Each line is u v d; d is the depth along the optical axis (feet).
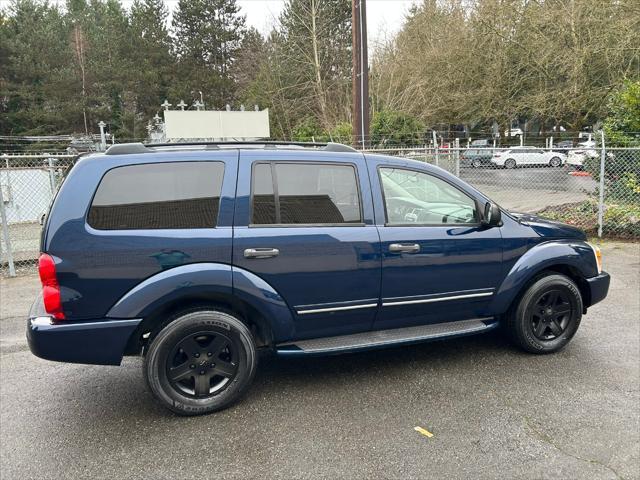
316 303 10.94
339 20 100.94
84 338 9.49
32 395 11.60
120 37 136.26
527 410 10.47
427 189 12.11
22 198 37.78
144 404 11.11
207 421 10.30
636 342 13.99
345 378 12.13
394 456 8.98
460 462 8.78
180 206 10.03
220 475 8.55
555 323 13.30
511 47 74.33
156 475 8.58
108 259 9.49
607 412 10.35
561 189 39.29
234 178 10.40
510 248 12.61
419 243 11.59
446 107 81.41
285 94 87.25
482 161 43.47
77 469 8.78
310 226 10.78
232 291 10.18
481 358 13.15
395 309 11.72
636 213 28.14
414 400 10.98
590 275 13.58
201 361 10.38
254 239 10.27
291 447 9.32
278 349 10.95
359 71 37.73
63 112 121.90
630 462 8.74
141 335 10.30
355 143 38.24
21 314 17.87
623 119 30.25
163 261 9.76
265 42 101.24
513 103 75.92
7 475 8.63
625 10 59.16
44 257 9.33
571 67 65.87
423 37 85.51
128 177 9.85
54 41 128.47
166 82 131.03
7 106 122.42
